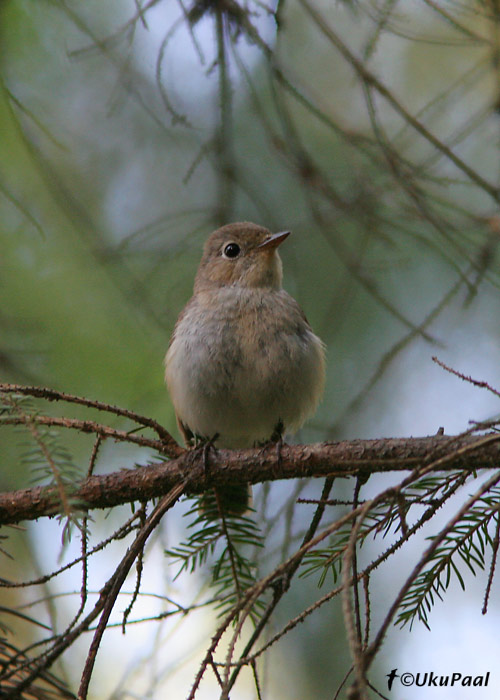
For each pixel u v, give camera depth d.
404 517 4.92
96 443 6.82
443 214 8.81
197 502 7.39
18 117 8.73
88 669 5.28
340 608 9.78
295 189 10.84
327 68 10.59
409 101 10.59
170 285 10.41
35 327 9.93
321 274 10.66
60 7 8.30
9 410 5.95
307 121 10.57
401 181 7.71
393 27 7.36
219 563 7.00
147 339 10.16
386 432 10.62
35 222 8.66
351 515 4.71
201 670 4.93
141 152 10.84
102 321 10.11
